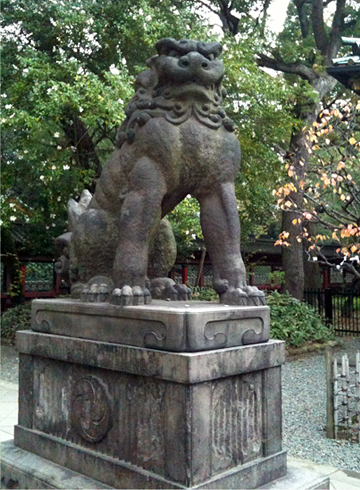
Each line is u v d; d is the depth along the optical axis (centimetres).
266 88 810
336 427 409
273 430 232
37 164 769
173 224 757
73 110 752
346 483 308
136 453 212
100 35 801
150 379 209
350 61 613
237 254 244
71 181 800
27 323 861
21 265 1071
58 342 248
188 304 235
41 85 681
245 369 216
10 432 394
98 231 259
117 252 237
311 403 515
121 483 213
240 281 240
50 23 827
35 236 1028
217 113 246
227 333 214
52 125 760
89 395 235
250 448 222
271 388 233
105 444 227
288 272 1099
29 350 266
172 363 196
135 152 243
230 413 214
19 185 945
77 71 724
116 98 680
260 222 1508
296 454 371
